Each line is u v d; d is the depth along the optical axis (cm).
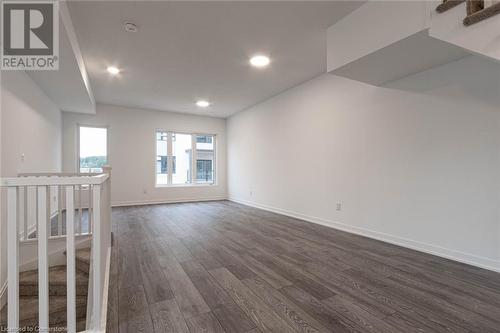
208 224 432
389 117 321
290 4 234
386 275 230
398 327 157
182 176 717
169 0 226
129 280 221
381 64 264
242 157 664
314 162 437
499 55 164
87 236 284
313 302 186
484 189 242
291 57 345
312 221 443
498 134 233
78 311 237
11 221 130
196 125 711
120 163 618
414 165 296
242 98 549
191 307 179
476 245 247
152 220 463
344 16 256
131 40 294
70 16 245
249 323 161
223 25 266
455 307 179
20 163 296
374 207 341
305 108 453
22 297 234
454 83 260
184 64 366
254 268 247
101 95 523
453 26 183
